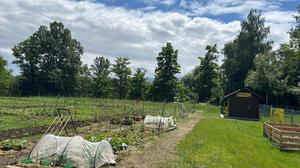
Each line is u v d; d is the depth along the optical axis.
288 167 16.09
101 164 14.65
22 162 14.30
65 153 14.64
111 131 26.41
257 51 87.56
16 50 100.31
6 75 93.06
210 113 64.25
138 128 29.50
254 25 88.12
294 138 21.59
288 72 73.88
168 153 18.23
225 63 91.38
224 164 15.74
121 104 64.81
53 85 101.69
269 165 16.22
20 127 25.88
